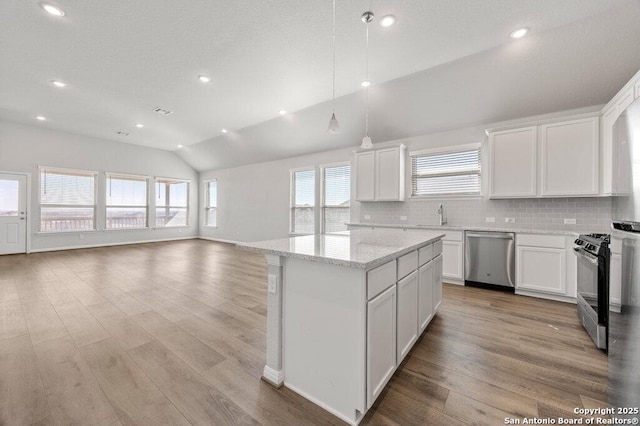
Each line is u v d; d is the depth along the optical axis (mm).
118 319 2645
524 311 2889
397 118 4414
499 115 3861
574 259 3084
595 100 3275
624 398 1235
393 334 1706
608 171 2975
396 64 3271
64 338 2252
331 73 3508
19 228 6031
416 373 1813
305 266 1584
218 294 3422
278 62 3256
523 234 3393
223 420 1406
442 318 2711
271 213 7195
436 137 4539
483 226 4145
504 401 1550
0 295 3330
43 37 2832
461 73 3363
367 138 2742
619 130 1359
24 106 4828
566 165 3260
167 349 2096
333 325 1472
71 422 1372
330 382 1485
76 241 6793
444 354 2047
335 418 1439
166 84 3875
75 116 5340
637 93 2406
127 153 7578
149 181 8078
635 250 1158
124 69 3469
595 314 2178
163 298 3258
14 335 2295
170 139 7082
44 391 1598
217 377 1763
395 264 1727
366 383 1389
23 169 6027
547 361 1949
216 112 4996
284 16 2480
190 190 9156
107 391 1607
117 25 2641
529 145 3486
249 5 2355
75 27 2676
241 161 7695
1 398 1533
